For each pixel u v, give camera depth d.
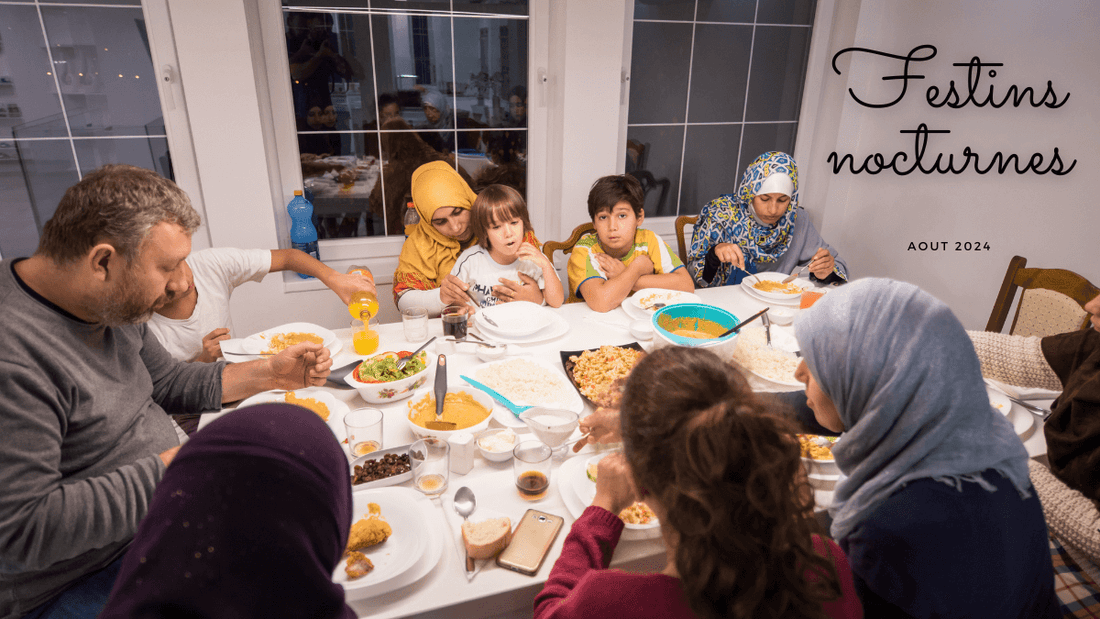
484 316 1.81
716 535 0.56
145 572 0.43
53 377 0.92
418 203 2.18
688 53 2.74
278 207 2.46
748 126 2.98
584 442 1.11
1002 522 0.73
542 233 2.88
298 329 1.73
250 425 0.47
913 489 0.75
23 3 1.98
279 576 0.44
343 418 1.27
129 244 0.88
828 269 2.24
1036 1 2.24
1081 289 1.76
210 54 2.09
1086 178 2.20
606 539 0.86
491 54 2.53
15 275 0.90
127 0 2.05
